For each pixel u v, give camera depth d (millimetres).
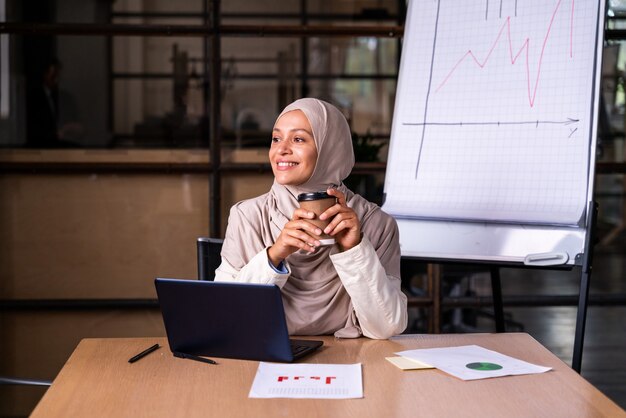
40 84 3623
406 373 1505
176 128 4480
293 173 1836
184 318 1577
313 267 1844
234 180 3184
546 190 2221
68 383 1446
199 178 3172
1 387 3148
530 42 2344
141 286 3180
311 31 3146
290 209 1878
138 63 7965
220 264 2016
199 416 1275
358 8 8102
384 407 1314
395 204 2432
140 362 1573
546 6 2340
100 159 3131
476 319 4023
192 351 1603
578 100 2230
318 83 8242
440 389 1409
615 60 3326
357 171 3250
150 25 3096
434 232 2346
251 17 8102
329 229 1646
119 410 1306
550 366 1561
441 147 2416
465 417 1272
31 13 7035
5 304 3119
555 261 2158
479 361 1571
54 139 3602
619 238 7883
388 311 1735
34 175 3121
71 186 3135
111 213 3150
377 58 8188
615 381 3508
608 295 3279
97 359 1595
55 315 3156
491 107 2363
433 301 3199
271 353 1550
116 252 3166
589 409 1314
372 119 8234
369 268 1701
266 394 1373
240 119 8125
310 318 1806
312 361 1585
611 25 3111
